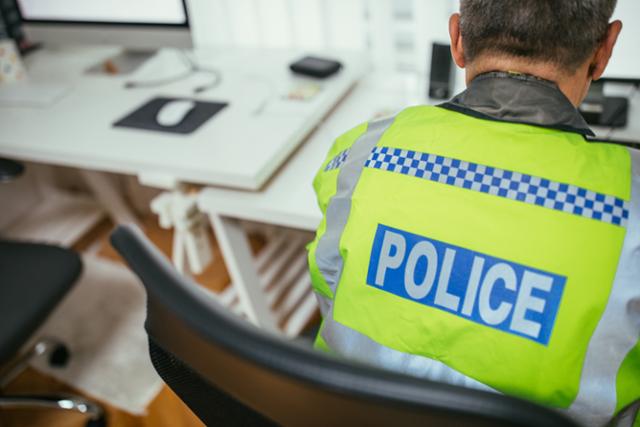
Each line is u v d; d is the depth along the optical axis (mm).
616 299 543
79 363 1824
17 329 1296
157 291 467
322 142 1379
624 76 1183
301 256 2105
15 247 1536
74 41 1797
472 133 641
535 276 561
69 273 1444
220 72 1697
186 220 1378
